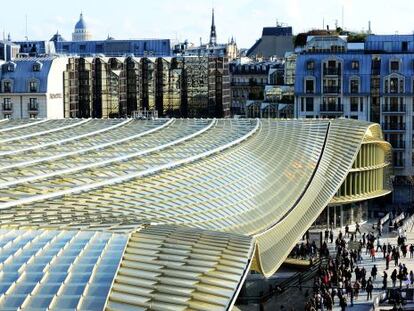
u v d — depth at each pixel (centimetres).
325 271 13438
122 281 6184
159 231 7450
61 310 5612
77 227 7206
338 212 18250
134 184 10306
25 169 10419
